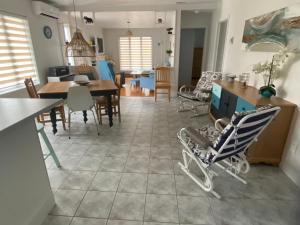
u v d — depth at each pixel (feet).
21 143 4.33
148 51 32.48
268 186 6.38
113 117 12.87
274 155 7.26
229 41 13.33
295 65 6.63
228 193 6.07
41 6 14.48
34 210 4.81
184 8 17.33
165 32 31.14
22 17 13.56
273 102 6.87
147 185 6.41
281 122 6.79
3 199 3.89
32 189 4.73
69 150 8.68
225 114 9.75
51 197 5.48
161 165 7.52
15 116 3.94
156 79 16.63
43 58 15.97
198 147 6.06
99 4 17.38
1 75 12.17
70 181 6.60
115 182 6.56
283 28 7.18
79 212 5.36
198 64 27.12
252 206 5.59
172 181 6.61
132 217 5.22
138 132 10.54
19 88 13.29
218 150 5.32
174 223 5.04
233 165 7.02
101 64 20.51
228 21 13.65
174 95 18.81
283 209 5.49
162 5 17.39
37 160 4.90
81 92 9.30
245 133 5.12
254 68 8.32
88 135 10.19
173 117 12.87
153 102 16.52
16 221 4.25
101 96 11.26
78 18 21.22
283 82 7.29
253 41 9.55
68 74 17.76
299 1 6.37
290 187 6.34
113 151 8.57
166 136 10.03
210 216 5.26
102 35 31.24
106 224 5.01
